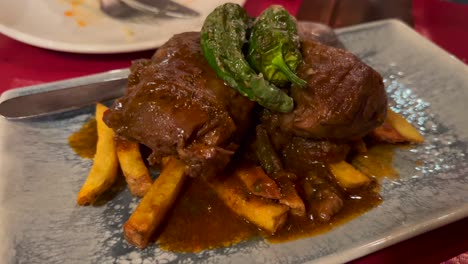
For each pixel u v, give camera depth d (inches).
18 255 7.9
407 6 16.8
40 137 10.4
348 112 8.6
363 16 16.3
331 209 8.7
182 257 8.1
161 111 8.3
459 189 9.1
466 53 14.5
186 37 9.8
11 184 9.1
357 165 10.0
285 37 8.8
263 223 8.5
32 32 13.4
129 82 9.5
